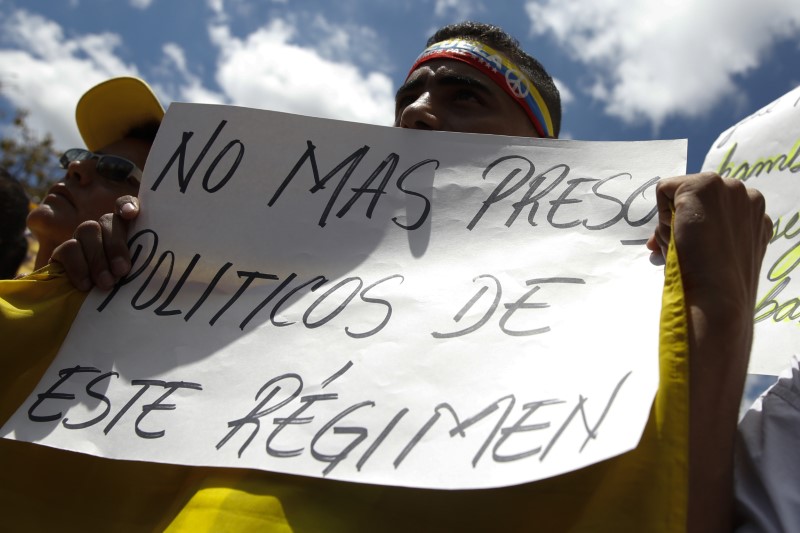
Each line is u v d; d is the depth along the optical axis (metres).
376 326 1.09
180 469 1.09
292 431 0.99
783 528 0.95
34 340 1.17
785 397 1.07
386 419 0.97
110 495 1.09
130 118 1.86
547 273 1.09
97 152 1.80
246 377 1.07
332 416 0.99
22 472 1.12
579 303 1.04
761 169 1.59
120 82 1.84
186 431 1.03
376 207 1.23
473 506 0.97
